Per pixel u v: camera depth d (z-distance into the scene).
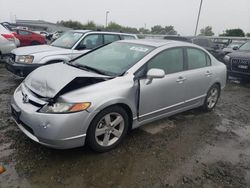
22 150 3.39
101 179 2.95
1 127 4.01
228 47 13.02
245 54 8.45
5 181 2.79
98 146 3.37
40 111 3.00
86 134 3.20
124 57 4.07
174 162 3.40
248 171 3.34
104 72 3.76
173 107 4.37
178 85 4.30
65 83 3.11
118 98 3.37
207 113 5.39
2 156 3.23
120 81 3.48
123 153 3.51
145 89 3.73
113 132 3.54
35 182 2.81
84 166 3.15
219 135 4.35
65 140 3.00
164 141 3.94
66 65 4.14
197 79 4.73
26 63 6.23
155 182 2.97
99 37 7.56
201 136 4.24
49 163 3.15
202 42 12.27
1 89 6.20
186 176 3.12
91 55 4.53
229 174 3.24
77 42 7.08
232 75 8.59
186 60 4.56
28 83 3.55
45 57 6.37
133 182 2.94
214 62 5.34
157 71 3.61
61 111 2.95
